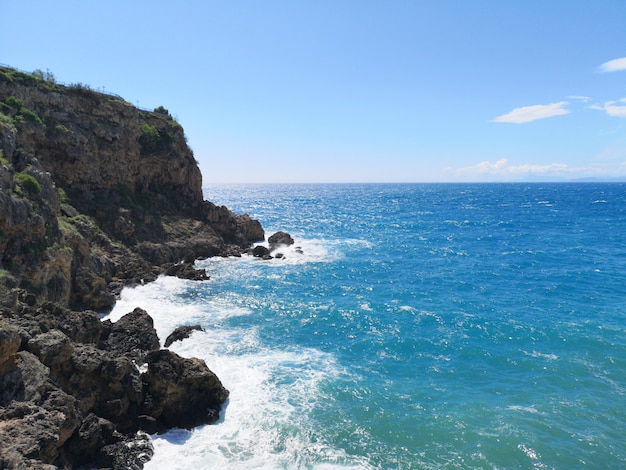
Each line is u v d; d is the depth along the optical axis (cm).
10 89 4525
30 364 1722
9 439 1400
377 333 3231
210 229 6425
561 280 4753
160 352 2162
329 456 1834
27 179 3086
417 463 1808
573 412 2175
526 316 3581
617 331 3203
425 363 2736
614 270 5172
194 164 6981
